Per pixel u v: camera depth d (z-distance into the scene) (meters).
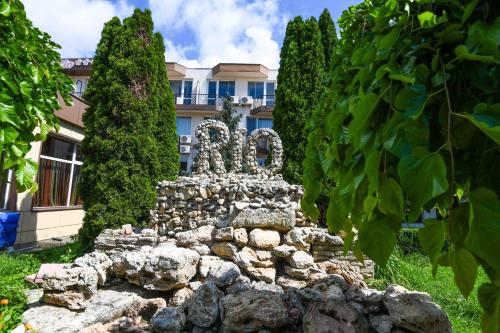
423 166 0.73
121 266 2.92
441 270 4.88
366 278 3.73
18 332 2.18
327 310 2.22
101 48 6.56
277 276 3.27
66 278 2.57
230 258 3.38
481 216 0.67
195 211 4.66
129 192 5.91
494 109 0.74
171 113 9.05
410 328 2.12
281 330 2.28
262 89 19.86
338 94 1.43
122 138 6.05
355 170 1.07
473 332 2.98
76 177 9.30
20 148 1.57
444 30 0.88
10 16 1.75
